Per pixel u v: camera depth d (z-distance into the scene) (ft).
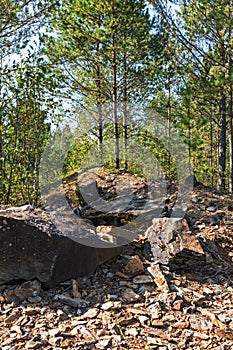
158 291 12.80
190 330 10.85
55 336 10.37
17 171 23.52
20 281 12.44
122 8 26.63
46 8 23.04
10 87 22.44
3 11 21.74
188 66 25.49
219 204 21.33
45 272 12.32
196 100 21.13
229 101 27.58
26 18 22.79
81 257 13.14
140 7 27.58
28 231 12.46
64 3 28.66
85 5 27.71
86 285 12.98
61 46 29.66
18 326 10.77
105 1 26.94
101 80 31.24
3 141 23.03
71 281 12.80
